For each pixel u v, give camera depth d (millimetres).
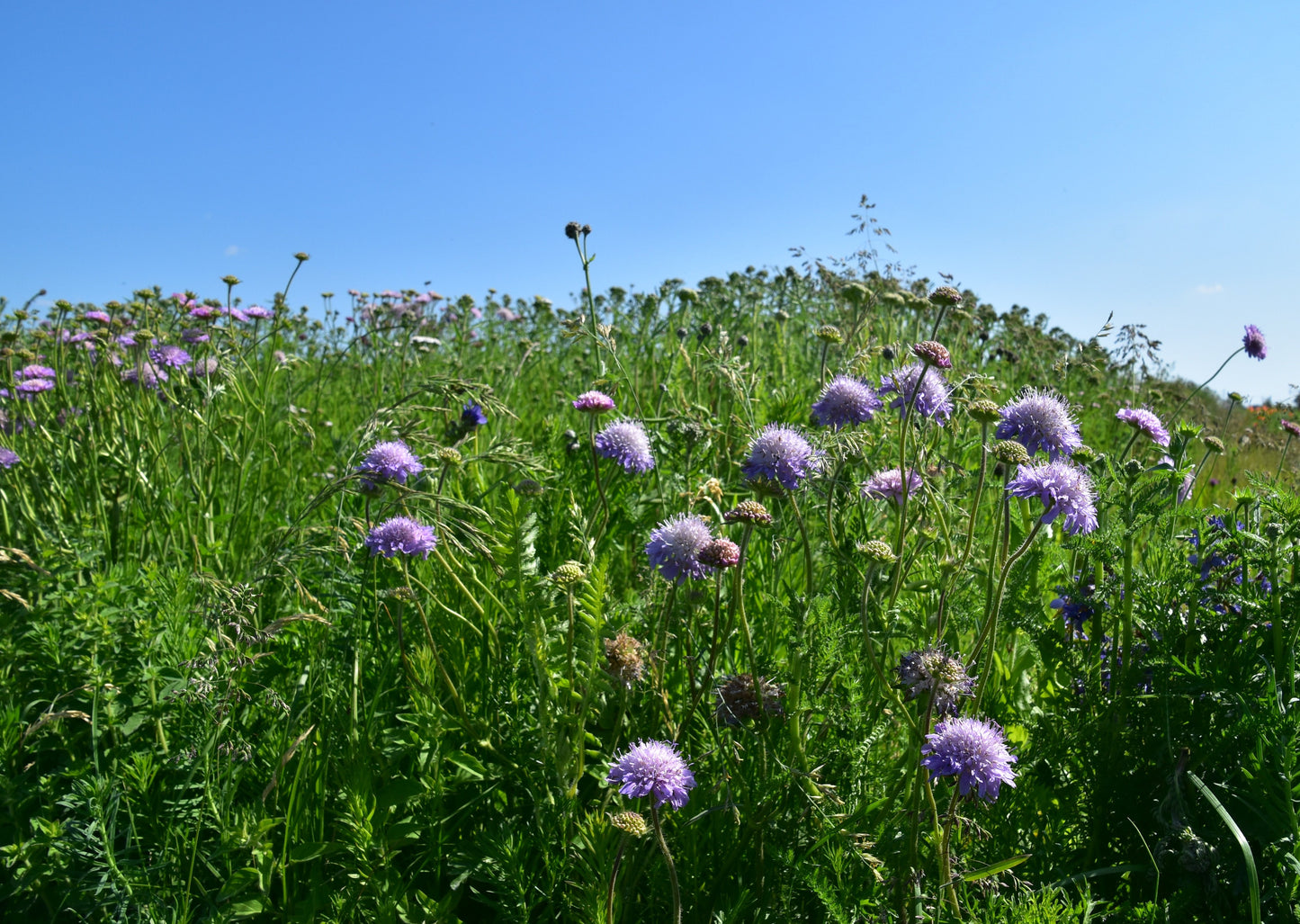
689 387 887
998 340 1203
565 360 1209
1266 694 387
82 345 792
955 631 469
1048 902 345
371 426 563
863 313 795
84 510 652
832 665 424
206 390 690
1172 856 383
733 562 407
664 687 488
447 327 1362
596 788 464
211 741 415
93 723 413
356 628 490
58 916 400
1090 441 996
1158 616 448
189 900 379
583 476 683
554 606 445
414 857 428
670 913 382
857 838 378
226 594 446
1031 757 440
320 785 419
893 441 579
